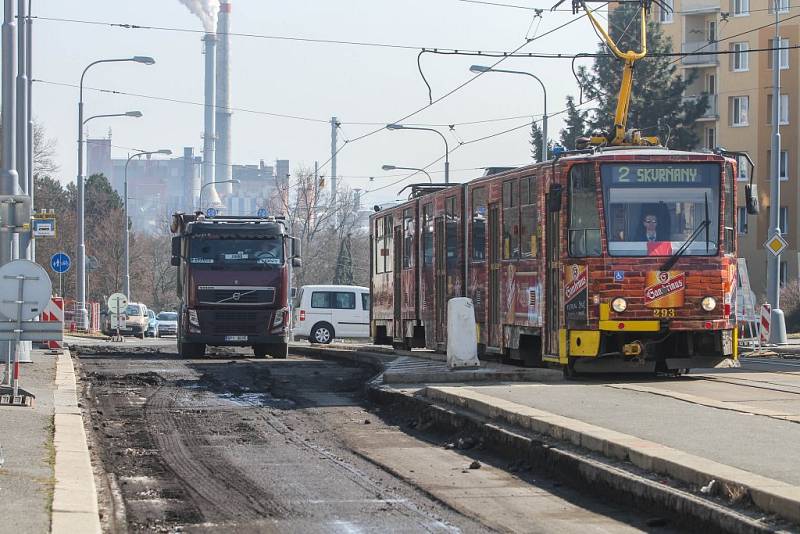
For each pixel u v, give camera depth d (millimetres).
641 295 28312
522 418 19688
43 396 26062
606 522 13742
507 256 33281
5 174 37219
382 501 15023
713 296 28562
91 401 27750
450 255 39312
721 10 102562
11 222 32469
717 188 28953
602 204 28547
